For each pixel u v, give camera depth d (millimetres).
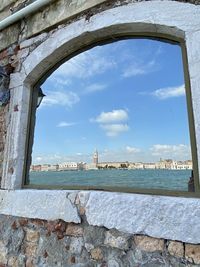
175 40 1803
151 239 1494
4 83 2609
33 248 2016
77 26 2199
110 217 1656
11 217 2236
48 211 1980
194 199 1406
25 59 2572
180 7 1685
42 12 2564
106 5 2080
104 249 1653
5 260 2166
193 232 1354
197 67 1545
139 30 1938
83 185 1996
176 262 1392
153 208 1510
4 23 2828
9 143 2445
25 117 2477
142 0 1876
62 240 1869
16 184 2307
